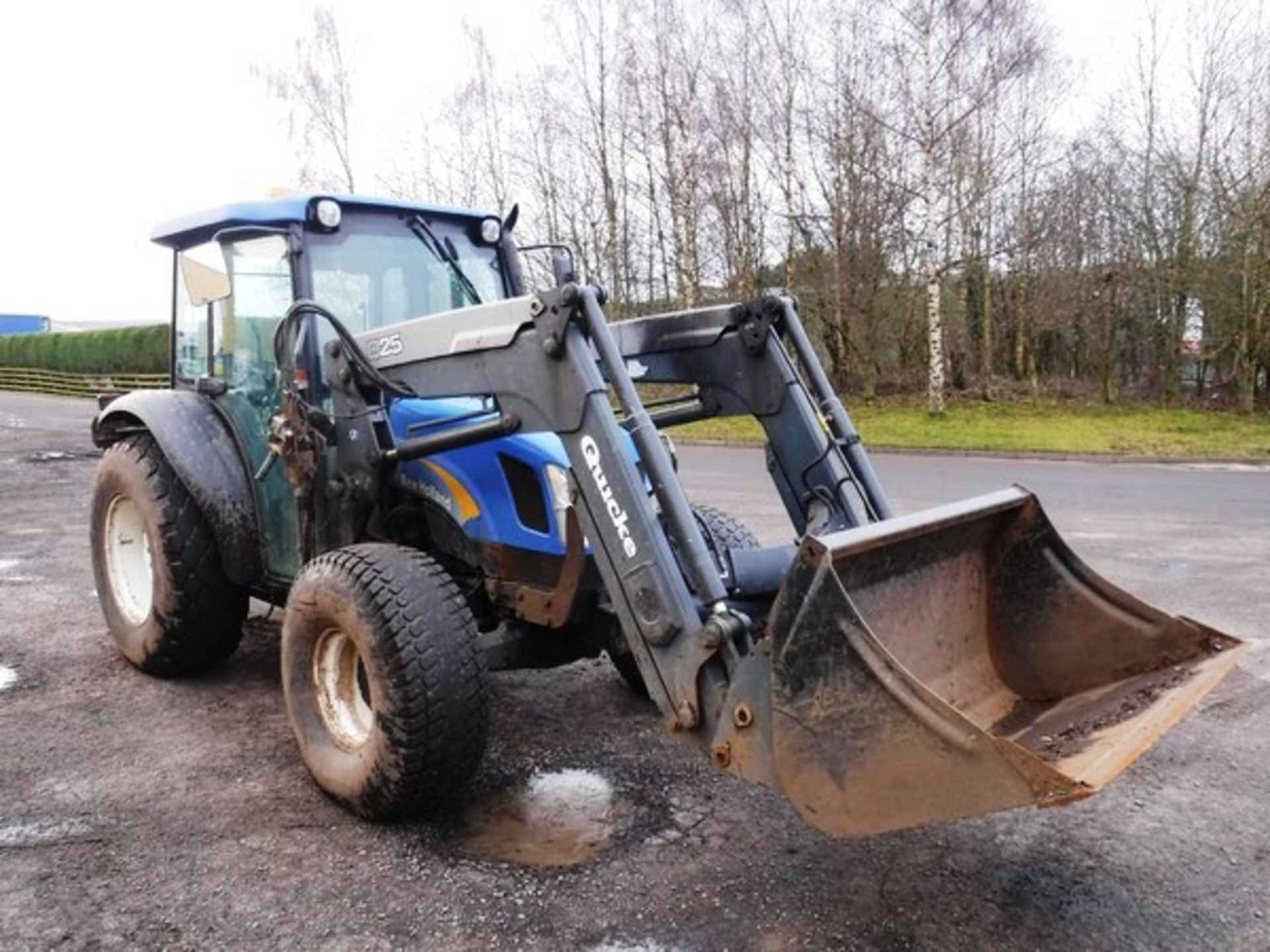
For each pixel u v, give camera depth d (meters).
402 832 3.33
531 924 2.79
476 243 4.57
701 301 22.70
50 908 2.85
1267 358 20.02
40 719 4.27
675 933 2.75
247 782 3.69
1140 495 11.23
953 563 3.34
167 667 4.71
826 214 21.84
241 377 4.38
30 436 17.64
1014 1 19.48
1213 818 3.48
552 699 4.59
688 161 22.16
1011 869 3.11
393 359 3.67
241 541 4.34
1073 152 21.92
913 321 22.58
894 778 2.37
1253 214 19.58
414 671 3.16
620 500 2.95
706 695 2.79
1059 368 23.69
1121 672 3.24
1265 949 2.72
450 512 3.78
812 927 2.79
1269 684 4.84
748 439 17.69
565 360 3.08
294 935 2.74
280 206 3.98
